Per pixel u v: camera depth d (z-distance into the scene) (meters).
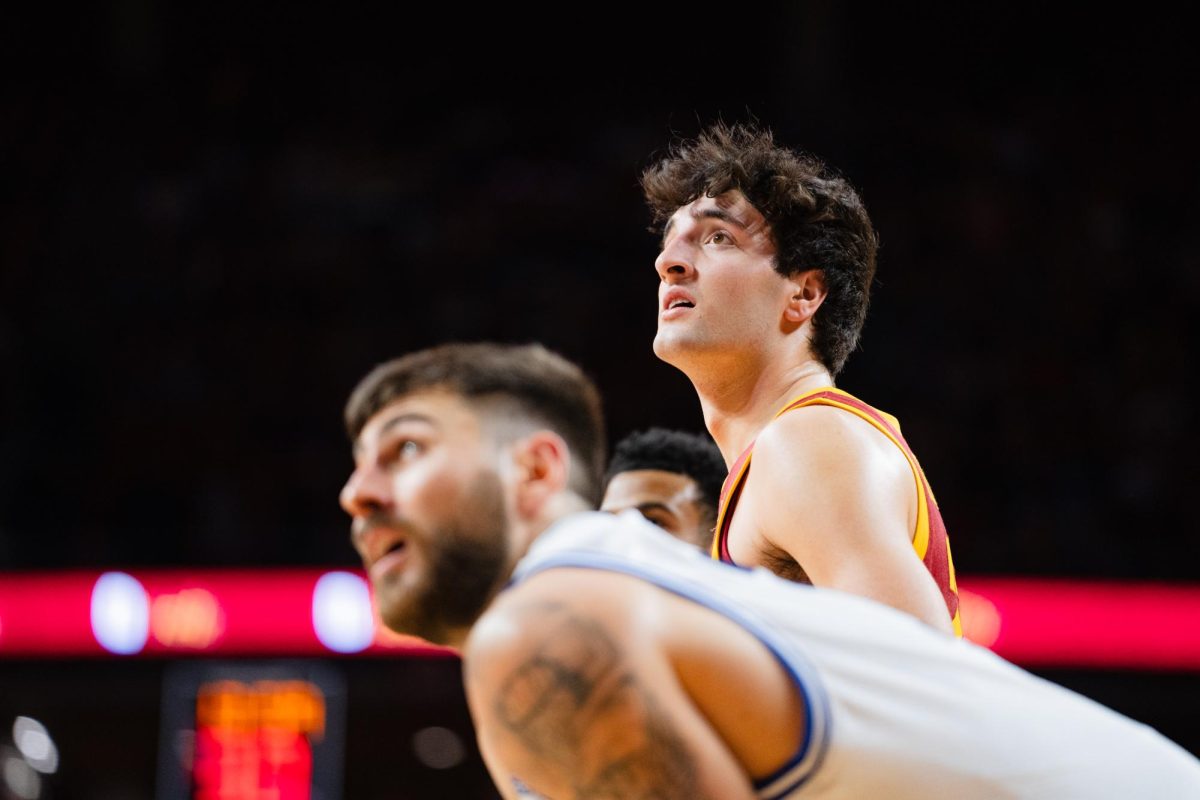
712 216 5.91
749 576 3.81
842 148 32.81
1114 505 26.77
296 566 25.42
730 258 5.81
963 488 27.23
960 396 28.52
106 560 25.02
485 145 34.12
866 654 3.69
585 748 3.37
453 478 3.77
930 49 35.59
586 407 4.05
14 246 31.09
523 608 3.47
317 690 20.11
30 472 27.66
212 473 28.06
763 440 5.38
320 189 32.75
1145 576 25.36
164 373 29.38
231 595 21.62
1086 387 28.64
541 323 29.86
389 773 23.80
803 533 5.02
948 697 3.70
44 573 21.78
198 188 32.34
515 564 3.81
